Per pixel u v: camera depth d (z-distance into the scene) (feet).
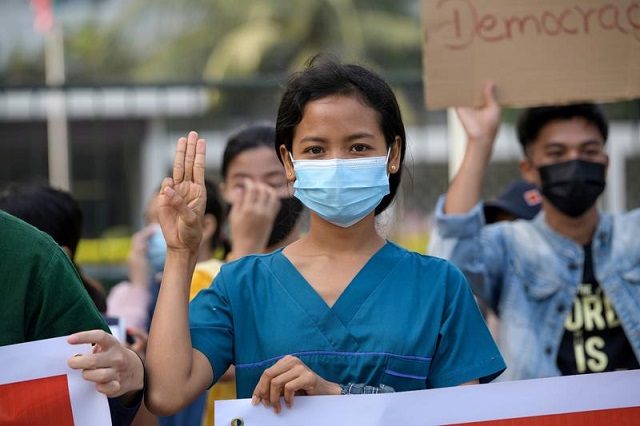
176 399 10.93
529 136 17.04
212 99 40.09
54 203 16.05
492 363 11.66
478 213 16.28
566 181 16.33
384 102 11.96
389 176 12.30
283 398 11.09
